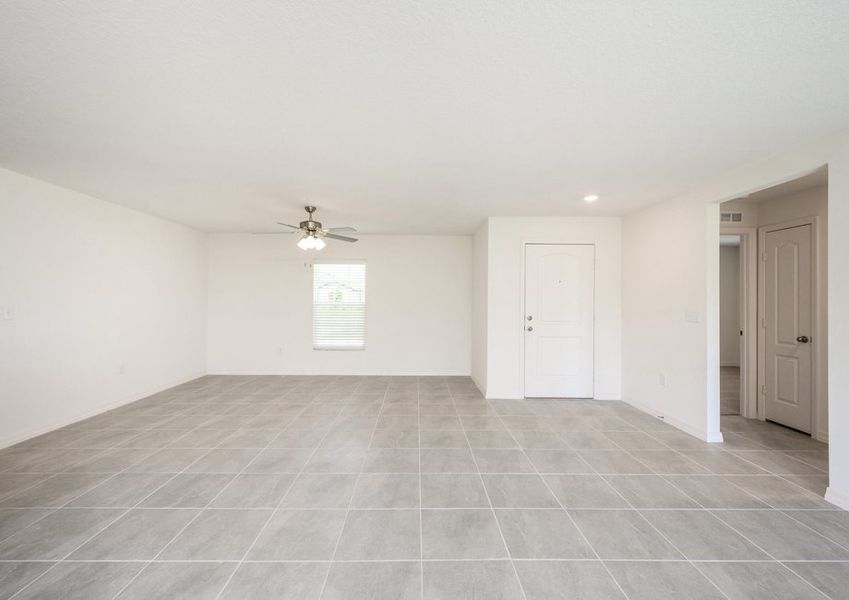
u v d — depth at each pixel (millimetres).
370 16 1356
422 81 1779
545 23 1388
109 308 4242
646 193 3674
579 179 3244
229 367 6266
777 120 2152
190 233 5758
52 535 2004
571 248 4828
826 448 3250
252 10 1325
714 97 1906
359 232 6039
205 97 1934
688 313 3617
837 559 1848
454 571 1765
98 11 1328
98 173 3178
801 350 3635
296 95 1911
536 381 4871
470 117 2139
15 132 2363
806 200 3590
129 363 4559
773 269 3920
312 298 6293
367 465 2869
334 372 6301
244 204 4219
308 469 2797
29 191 3320
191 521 2139
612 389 4816
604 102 1964
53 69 1682
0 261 3117
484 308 5059
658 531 2070
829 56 1557
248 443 3301
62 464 2867
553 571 1766
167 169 3057
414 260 6301
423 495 2434
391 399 4812
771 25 1380
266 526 2096
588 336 4848
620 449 3213
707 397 3395
